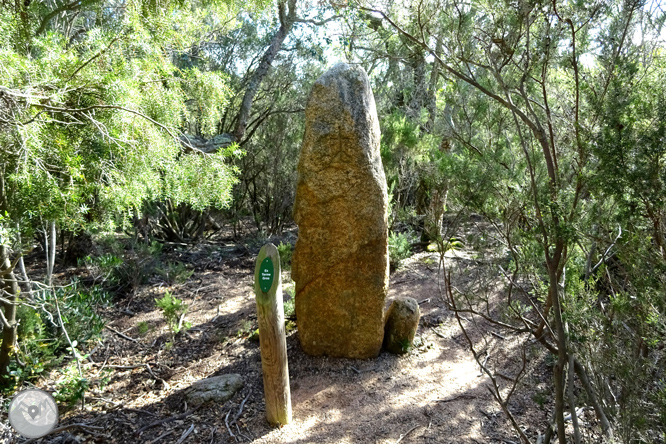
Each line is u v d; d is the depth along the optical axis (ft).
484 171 8.69
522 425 11.35
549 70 9.57
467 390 13.24
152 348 18.48
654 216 6.49
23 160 11.42
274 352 11.83
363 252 14.79
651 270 6.40
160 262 27.91
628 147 6.36
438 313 18.26
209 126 18.19
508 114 12.84
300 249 15.20
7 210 12.46
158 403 14.24
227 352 17.16
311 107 14.48
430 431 11.64
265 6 25.53
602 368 7.21
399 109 28.19
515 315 9.05
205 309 22.07
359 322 15.21
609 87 7.20
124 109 12.53
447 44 9.06
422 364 15.02
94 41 13.53
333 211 14.66
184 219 35.29
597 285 9.83
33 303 14.93
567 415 11.07
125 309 22.53
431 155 15.42
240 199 36.94
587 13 7.63
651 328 6.70
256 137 38.32
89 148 13.04
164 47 17.29
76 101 12.62
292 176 35.22
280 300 11.79
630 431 6.56
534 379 12.30
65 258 29.30
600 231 7.61
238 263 29.81
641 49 7.88
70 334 17.95
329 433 11.87
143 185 13.74
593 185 6.87
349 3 12.01
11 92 10.27
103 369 16.93
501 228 9.30
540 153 9.76
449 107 19.11
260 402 13.51
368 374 14.64
